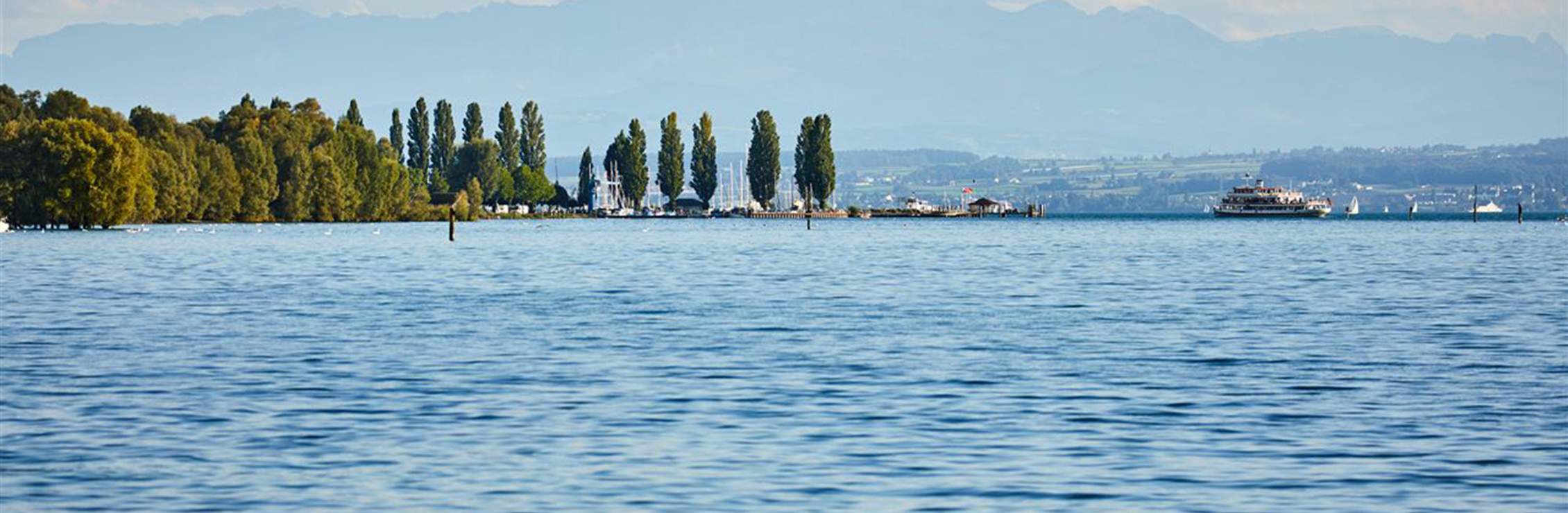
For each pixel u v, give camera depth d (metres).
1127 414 81.81
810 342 117.12
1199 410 83.25
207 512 60.00
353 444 73.31
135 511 60.22
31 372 99.25
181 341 118.50
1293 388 91.81
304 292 177.62
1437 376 97.06
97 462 68.81
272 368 101.00
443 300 163.88
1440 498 62.03
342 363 104.00
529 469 67.62
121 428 77.25
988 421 79.50
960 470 67.25
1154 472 66.75
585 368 100.94
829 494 62.78
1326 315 144.00
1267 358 107.12
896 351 110.81
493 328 129.62
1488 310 150.25
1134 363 103.81
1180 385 93.00
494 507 60.88
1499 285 192.38
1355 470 67.12
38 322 135.88
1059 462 68.81
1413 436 75.06
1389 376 97.38
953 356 108.12
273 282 197.00
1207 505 61.03
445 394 88.88
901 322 135.00
